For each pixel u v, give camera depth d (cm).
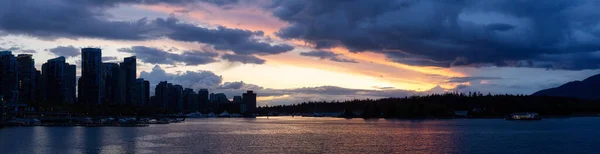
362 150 14512
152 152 13825
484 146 15662
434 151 14238
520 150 14500
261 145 16238
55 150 14200
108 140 18025
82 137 19638
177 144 16438
